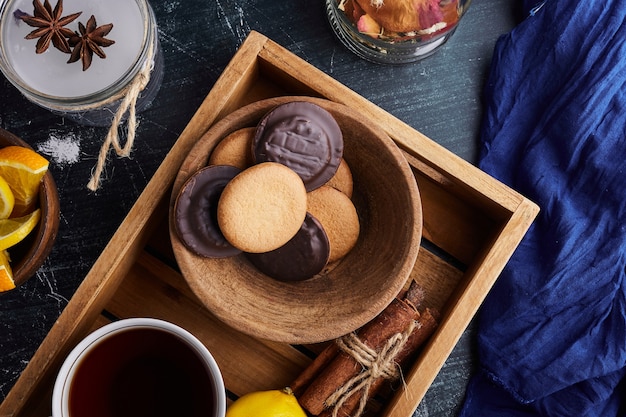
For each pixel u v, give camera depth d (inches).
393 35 26.6
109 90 23.7
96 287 22.6
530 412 27.4
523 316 26.8
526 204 23.4
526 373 26.8
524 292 26.8
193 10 27.4
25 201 23.7
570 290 26.6
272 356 25.0
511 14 27.7
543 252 27.0
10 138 23.2
